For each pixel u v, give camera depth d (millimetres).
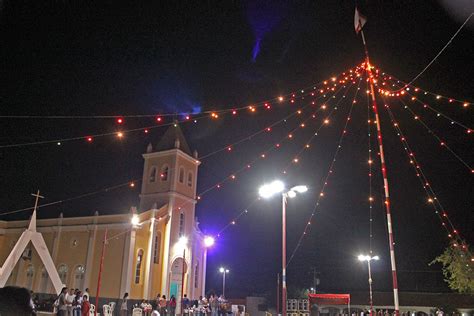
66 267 38844
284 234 19453
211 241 36688
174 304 30266
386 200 15055
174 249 38688
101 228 38250
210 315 33531
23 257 40375
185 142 43562
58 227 40438
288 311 33906
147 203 40438
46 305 32250
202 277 42656
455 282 41281
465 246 39062
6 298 2785
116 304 34469
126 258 35750
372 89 15859
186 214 41250
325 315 37094
